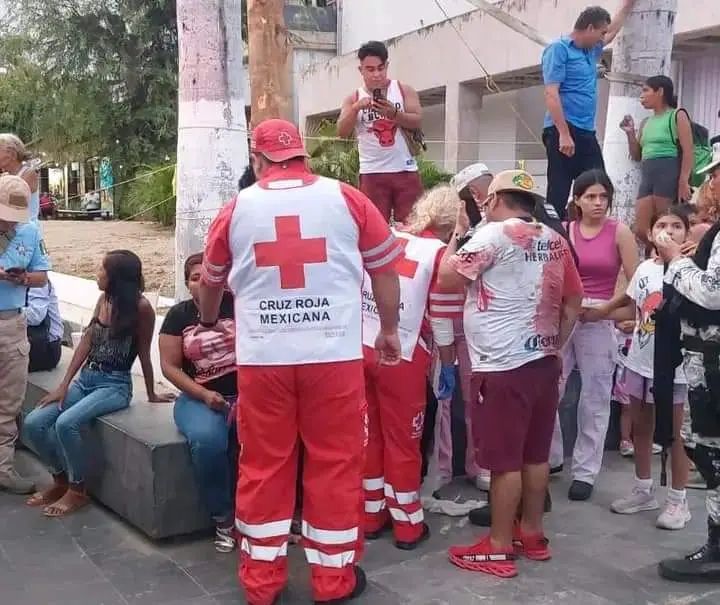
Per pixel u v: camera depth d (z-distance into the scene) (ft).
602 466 17.61
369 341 13.17
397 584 12.26
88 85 69.05
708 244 11.99
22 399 16.34
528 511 13.04
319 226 10.82
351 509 11.48
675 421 14.07
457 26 47.67
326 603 11.51
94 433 15.08
